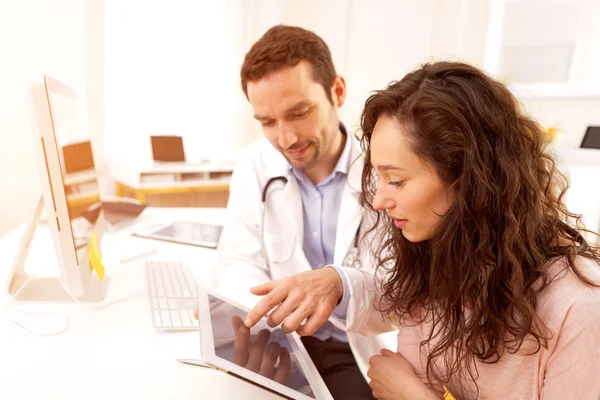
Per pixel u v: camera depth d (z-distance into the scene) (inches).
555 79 92.6
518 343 20.9
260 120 38.4
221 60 101.4
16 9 71.2
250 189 43.4
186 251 43.1
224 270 36.8
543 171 21.3
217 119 103.7
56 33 74.9
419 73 20.8
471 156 19.0
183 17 94.3
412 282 25.6
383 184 21.0
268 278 38.4
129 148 89.4
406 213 20.5
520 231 20.2
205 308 24.3
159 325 26.5
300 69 35.7
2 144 72.7
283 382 19.6
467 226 20.1
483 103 19.2
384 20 109.8
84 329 26.2
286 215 41.4
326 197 42.4
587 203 80.1
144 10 88.2
